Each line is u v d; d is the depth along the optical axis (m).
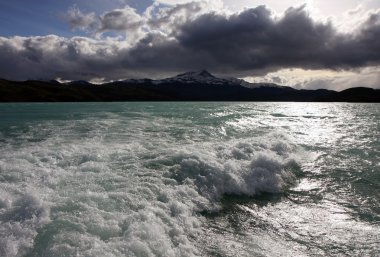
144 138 20.75
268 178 14.31
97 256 6.89
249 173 14.27
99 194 9.95
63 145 17.69
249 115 43.12
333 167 17.14
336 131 29.83
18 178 11.02
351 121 42.19
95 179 11.39
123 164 13.55
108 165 13.31
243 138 21.95
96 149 16.31
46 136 21.30
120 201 9.70
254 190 13.35
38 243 7.25
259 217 11.16
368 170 16.72
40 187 10.18
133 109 57.78
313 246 9.30
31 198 8.88
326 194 13.57
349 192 13.83
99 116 38.44
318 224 10.77
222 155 15.76
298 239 9.70
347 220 11.12
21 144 18.17
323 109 82.12
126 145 17.73
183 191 11.45
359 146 22.25
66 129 24.91
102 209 9.02
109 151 15.75
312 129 30.73
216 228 10.04
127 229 8.19
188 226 9.60
